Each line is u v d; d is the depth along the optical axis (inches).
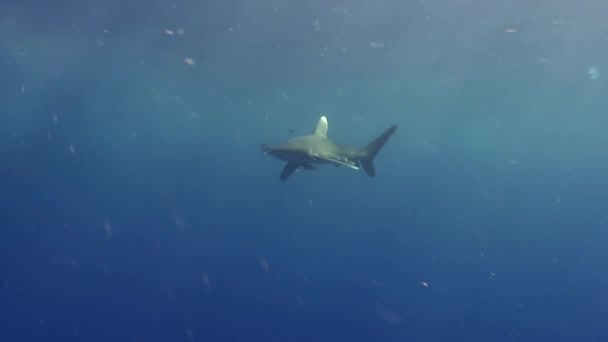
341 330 1023.0
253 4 692.1
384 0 665.0
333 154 296.0
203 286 1400.1
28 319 1083.3
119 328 1013.2
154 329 1002.7
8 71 1293.1
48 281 1553.9
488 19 748.0
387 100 1475.1
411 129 2064.5
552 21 762.2
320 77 1185.4
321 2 671.8
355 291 1443.2
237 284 1480.1
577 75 1131.9
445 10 705.6
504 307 1252.5
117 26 844.0
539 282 1696.6
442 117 1750.7
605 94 1344.7
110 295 1320.1
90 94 1582.2
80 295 1331.2
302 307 1197.7
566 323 1127.0
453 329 1050.7
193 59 1056.8
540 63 1030.4
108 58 1102.4
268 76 1184.8
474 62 1023.6
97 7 748.0
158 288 1386.6
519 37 848.9
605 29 800.9
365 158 317.7
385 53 959.0
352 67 1078.4
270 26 789.2
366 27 786.2
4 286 1417.3
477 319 1126.4
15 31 925.8
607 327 1096.8
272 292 1387.8
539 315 1187.3
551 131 2092.8
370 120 1859.0
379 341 962.1
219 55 1007.0
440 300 1309.1
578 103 1477.6
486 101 1453.0
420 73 1126.4
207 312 1108.5
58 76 1328.7
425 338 991.0
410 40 864.9
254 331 995.3
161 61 1098.1
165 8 730.2
